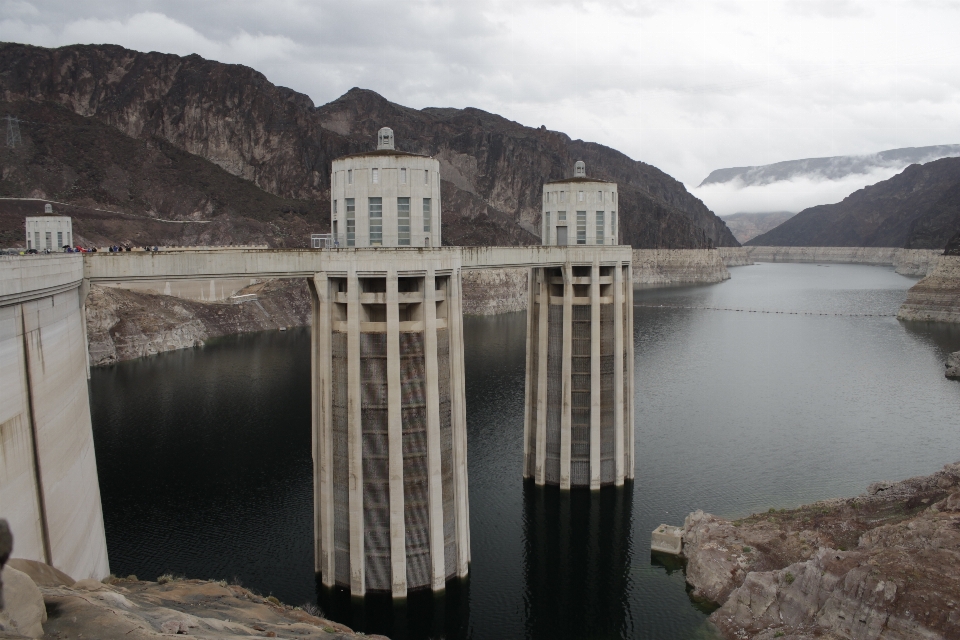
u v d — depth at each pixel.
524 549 69.81
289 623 37.81
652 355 174.62
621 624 57.00
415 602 59.53
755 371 153.62
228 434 102.25
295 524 72.56
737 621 53.94
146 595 37.47
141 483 83.38
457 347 61.22
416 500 59.47
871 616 46.53
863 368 157.25
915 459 92.19
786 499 78.75
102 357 157.62
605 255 81.31
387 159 58.56
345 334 58.28
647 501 80.00
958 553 48.50
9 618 23.05
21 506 33.50
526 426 86.62
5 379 32.50
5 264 31.75
